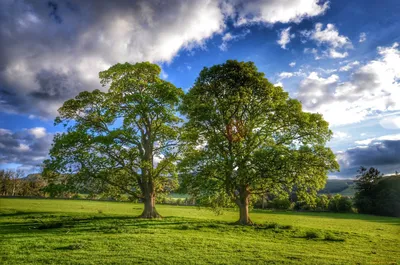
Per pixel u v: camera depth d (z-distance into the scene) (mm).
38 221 31250
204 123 33125
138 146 37906
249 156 30281
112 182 36406
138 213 46469
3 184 108500
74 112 38719
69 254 15469
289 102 31859
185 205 86188
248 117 33531
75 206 58125
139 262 14289
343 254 18234
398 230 39438
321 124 31141
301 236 25359
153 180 38000
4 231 23625
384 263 16031
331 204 89562
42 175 35188
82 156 34094
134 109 37031
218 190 31766
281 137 32406
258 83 32562
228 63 33344
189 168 32438
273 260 15508
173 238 21266
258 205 91562
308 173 30781
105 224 28781
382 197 92875
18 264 13484
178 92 38531
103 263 13945
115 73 39344
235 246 19109
